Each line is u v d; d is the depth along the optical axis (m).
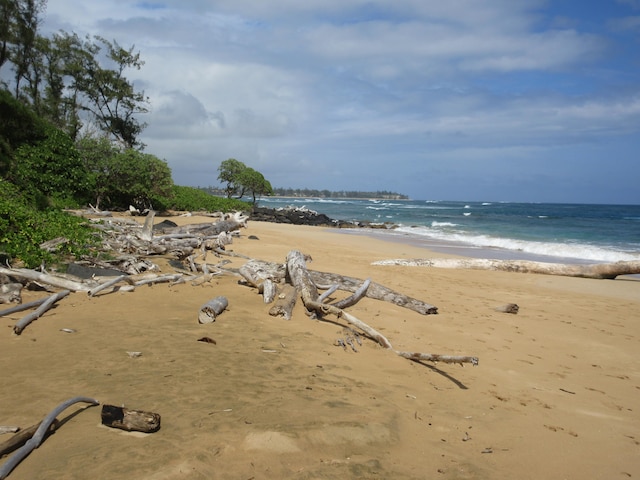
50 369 4.23
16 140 19.41
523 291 11.55
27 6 28.53
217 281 9.02
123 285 7.81
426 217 56.09
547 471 3.38
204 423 3.29
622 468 3.53
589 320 8.77
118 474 2.61
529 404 4.71
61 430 3.15
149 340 5.22
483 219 51.72
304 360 5.06
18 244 8.70
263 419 3.40
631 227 37.94
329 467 2.93
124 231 13.45
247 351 5.11
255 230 24.05
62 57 34.25
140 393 3.79
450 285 11.50
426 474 3.04
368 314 7.64
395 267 13.98
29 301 6.67
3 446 2.80
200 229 17.72
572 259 18.84
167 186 27.89
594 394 5.16
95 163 25.44
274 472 2.80
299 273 8.16
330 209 82.81
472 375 5.42
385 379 4.87
